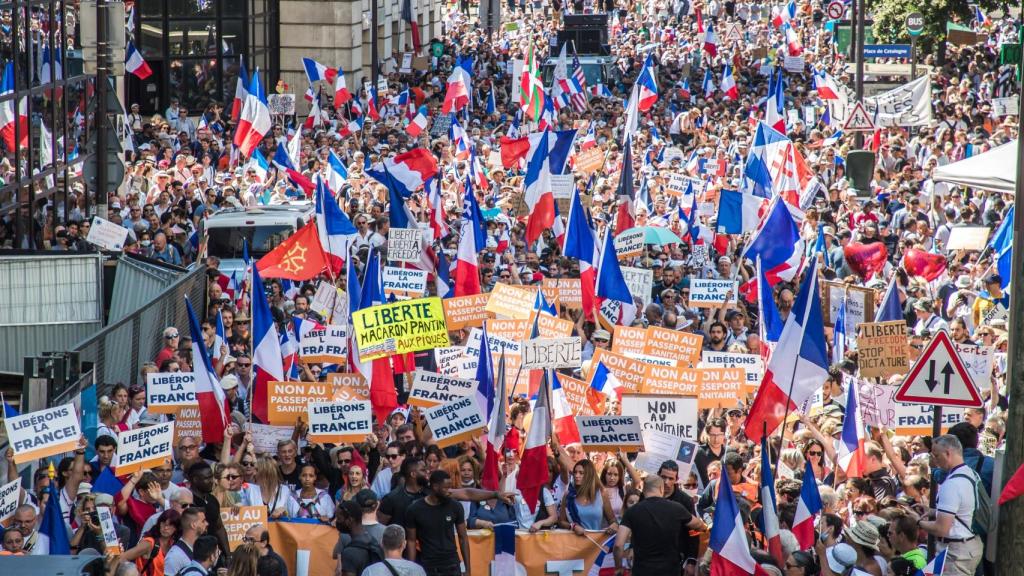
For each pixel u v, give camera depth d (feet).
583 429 69.77
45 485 68.18
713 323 100.99
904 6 312.91
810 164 180.45
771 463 75.72
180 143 202.69
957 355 65.26
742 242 130.41
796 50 306.55
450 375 80.59
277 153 164.86
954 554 59.21
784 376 73.97
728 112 242.99
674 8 484.33
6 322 116.47
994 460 60.59
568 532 68.64
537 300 91.76
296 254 108.27
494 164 185.57
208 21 255.91
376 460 78.43
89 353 93.20
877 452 70.64
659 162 189.67
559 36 343.46
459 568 64.49
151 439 69.21
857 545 58.49
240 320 103.04
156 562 62.75
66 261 118.73
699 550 64.80
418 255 112.27
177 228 143.84
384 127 225.35
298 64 280.72
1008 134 194.59
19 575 39.88
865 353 80.59
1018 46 235.81
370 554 61.41
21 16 136.77
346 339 88.43
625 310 100.48
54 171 145.79
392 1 361.92
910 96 205.57
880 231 138.82
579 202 103.65
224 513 66.33
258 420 82.17
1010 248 108.27
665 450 72.02
